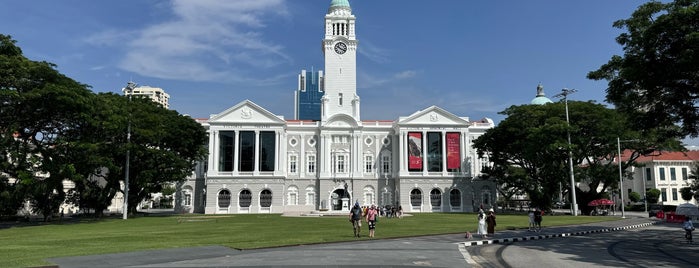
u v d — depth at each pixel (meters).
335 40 100.94
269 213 87.19
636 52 33.44
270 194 91.69
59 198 60.44
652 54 30.86
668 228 47.88
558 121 70.44
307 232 37.84
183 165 73.19
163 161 70.81
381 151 98.31
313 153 97.12
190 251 24.92
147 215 78.94
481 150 88.50
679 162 105.56
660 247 29.95
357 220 34.41
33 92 44.69
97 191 68.19
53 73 47.94
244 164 91.69
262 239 31.56
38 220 62.47
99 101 54.44
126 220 60.41
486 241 31.56
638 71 31.55
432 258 22.97
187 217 69.06
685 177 105.12
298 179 95.44
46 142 52.81
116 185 70.56
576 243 32.00
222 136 92.25
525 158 78.44
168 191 75.75
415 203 94.38
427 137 95.94
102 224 51.72
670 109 35.00
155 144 70.31
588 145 75.19
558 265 21.70
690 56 28.31
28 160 47.97
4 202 49.34
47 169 49.56
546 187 77.75
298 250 25.88
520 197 108.56
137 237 33.62
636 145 73.25
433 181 94.38
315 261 21.59
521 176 78.50
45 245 28.31
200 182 94.50
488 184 97.25
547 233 38.31
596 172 74.44
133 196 72.69
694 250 28.31
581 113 71.44
